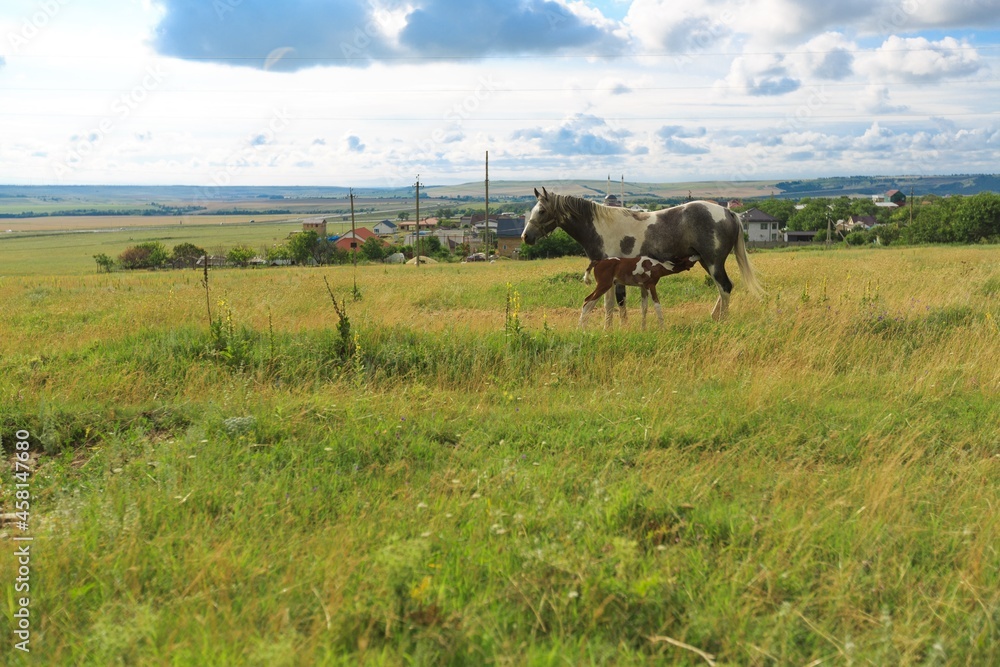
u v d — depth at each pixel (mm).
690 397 7504
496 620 3436
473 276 25609
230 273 34562
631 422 6727
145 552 4219
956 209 72438
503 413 7160
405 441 6281
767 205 108250
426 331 10523
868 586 3896
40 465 6215
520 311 15062
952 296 12906
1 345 10633
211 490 5145
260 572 3951
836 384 8031
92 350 9969
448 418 7047
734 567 4008
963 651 3324
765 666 3258
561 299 16609
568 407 7293
